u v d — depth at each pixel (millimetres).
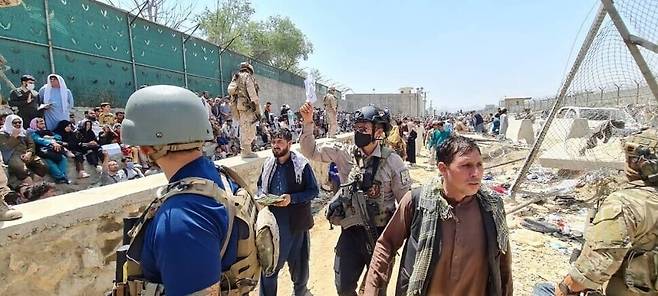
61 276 3045
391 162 2918
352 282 2996
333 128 13055
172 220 1156
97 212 3348
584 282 1946
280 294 4367
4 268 2639
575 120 10555
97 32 11477
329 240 6156
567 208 6797
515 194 7531
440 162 2035
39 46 9758
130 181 4438
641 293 1839
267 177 3688
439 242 1995
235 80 6812
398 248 2260
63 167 6578
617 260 1850
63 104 7480
